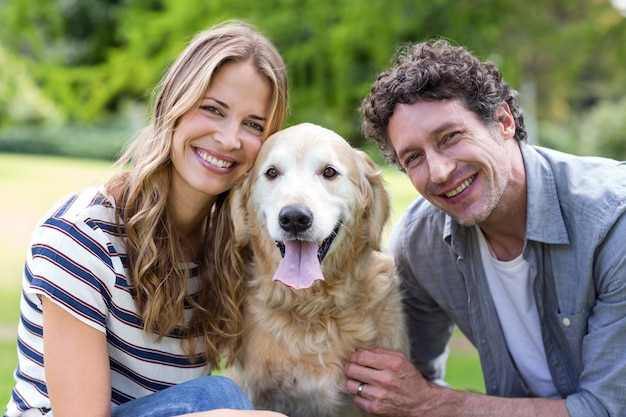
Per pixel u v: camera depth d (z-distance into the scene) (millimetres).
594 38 9680
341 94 10266
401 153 2896
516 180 2967
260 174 3301
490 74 2895
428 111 2775
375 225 3471
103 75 13273
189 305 2980
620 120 18047
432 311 3629
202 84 2709
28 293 2596
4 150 22484
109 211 2738
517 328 3246
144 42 11242
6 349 5938
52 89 14078
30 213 13125
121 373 2816
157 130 2854
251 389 3365
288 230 3051
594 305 2957
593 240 2832
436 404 3072
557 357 3145
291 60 9703
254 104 2859
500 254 3162
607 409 2885
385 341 3322
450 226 3146
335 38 9266
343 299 3256
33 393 2684
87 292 2574
